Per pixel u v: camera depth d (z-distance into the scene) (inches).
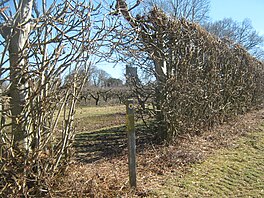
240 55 513.7
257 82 644.7
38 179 135.0
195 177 206.1
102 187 171.3
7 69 115.7
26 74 125.0
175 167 226.5
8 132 128.1
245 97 558.9
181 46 294.5
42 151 142.0
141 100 287.9
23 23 120.4
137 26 192.5
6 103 119.2
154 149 262.2
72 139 166.6
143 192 175.3
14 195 122.1
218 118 412.8
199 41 337.4
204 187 188.2
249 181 201.5
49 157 141.7
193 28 328.8
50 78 129.9
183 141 299.6
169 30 281.6
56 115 148.8
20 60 119.0
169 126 282.8
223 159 252.2
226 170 222.5
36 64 129.4
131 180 179.9
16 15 117.6
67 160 161.5
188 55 308.0
